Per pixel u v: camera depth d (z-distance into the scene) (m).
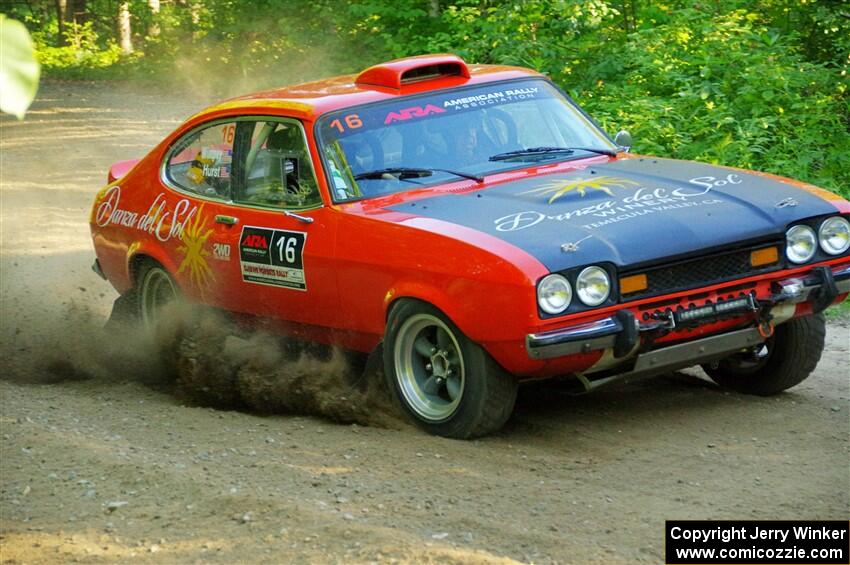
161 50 36.06
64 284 11.59
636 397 7.18
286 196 7.27
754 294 6.27
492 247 5.88
